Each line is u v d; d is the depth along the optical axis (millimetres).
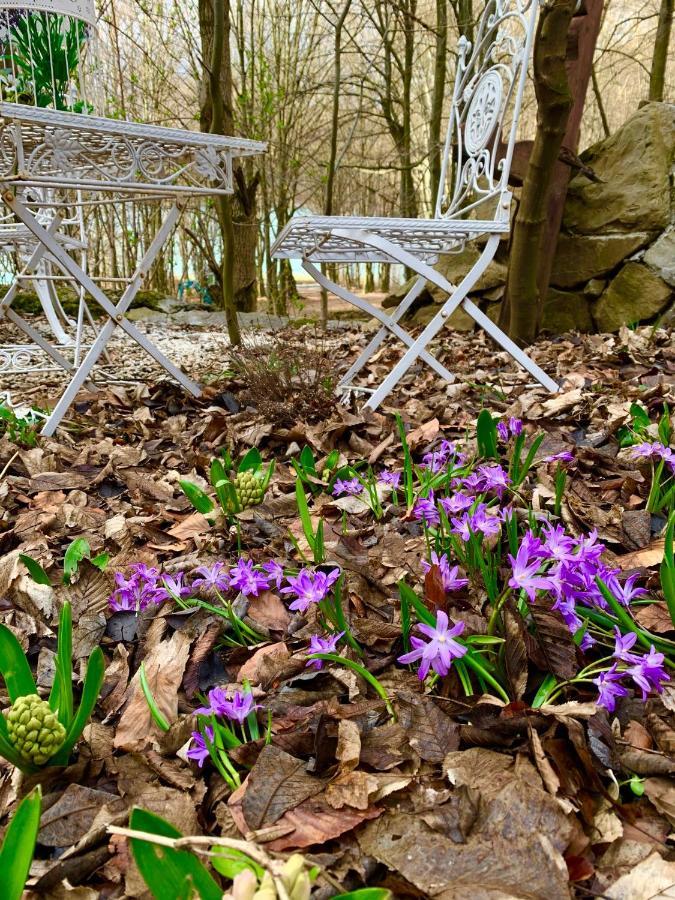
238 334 4227
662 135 4570
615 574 1139
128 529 1788
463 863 738
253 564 1532
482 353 4074
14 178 2316
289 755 916
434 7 10531
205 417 2945
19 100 3143
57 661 1005
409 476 1735
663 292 4344
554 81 3514
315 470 1993
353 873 771
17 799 935
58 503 2076
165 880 624
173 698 1105
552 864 720
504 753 905
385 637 1192
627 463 1921
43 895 782
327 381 2838
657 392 2566
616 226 4582
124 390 3436
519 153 4492
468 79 3348
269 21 9453
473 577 1238
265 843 788
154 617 1342
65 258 2660
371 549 1546
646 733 931
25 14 3020
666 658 1075
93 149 2443
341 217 2535
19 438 2596
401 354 4199
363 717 1008
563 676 990
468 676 1014
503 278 4914
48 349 3604
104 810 886
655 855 734
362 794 842
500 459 1936
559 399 2646
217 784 932
